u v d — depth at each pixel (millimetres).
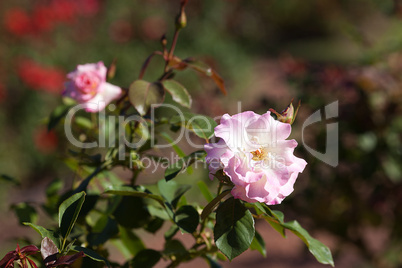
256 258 1861
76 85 577
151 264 533
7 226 2014
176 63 589
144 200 574
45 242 440
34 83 2682
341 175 1127
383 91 1041
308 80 1112
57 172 2631
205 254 561
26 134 2656
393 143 1066
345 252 1748
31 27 2842
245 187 425
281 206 1132
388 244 1291
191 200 2160
